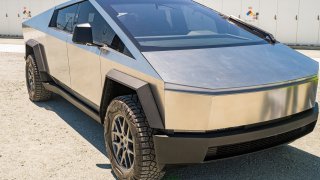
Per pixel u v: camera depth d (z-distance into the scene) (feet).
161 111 8.79
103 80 11.25
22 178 10.71
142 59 9.57
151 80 9.03
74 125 15.16
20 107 17.66
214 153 8.94
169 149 8.68
